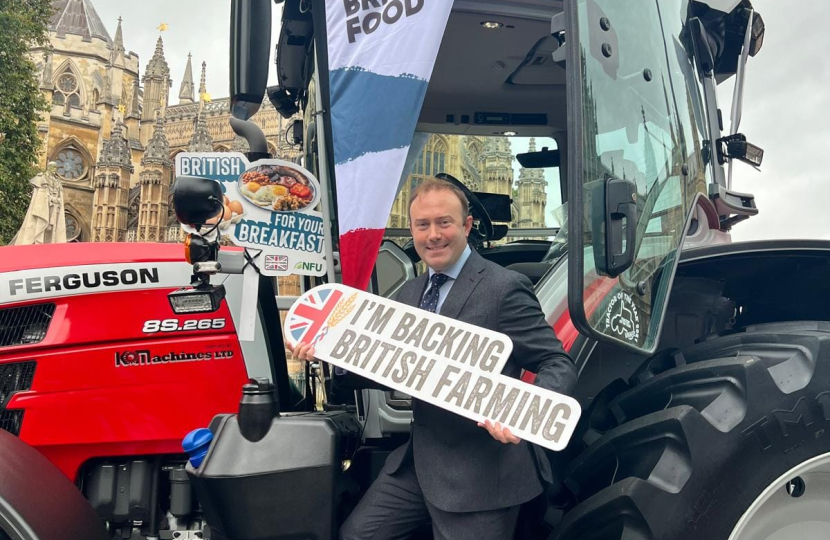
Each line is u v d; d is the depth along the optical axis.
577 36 1.96
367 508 2.18
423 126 3.72
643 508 1.89
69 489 2.32
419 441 2.12
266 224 2.59
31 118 26.12
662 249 2.28
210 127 73.94
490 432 1.86
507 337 1.97
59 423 2.57
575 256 1.84
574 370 1.95
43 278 2.64
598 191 1.94
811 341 2.12
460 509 1.99
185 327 2.68
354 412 2.89
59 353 2.61
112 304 2.66
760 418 2.00
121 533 2.66
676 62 2.71
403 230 3.26
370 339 2.10
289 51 3.33
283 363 2.86
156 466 2.65
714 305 2.87
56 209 30.42
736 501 1.94
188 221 2.35
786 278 2.78
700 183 2.75
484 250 3.62
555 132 3.74
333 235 2.68
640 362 2.73
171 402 2.63
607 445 2.15
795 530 2.08
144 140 76.44
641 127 2.27
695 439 1.96
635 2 2.39
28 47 26.53
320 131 2.64
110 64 73.31
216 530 2.17
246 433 2.16
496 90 3.72
